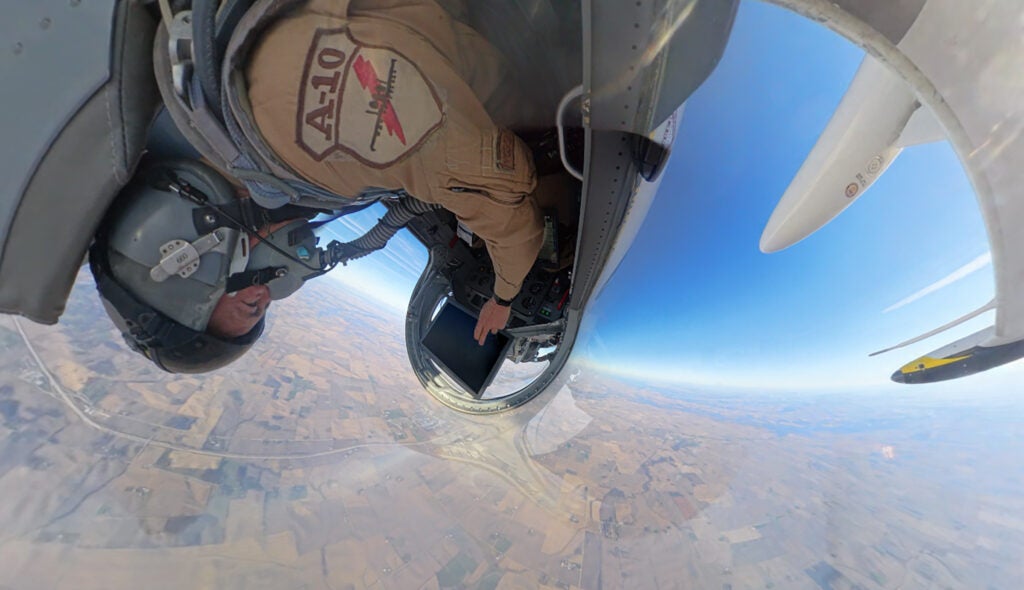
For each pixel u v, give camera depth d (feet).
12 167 5.20
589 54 4.04
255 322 7.79
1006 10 3.26
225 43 4.23
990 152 4.00
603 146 5.51
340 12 4.15
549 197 7.86
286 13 4.10
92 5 4.83
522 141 5.70
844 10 3.41
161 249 6.23
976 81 3.63
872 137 7.61
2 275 5.58
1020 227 4.37
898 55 3.60
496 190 5.15
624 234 7.66
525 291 10.90
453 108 4.58
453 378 12.08
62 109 5.06
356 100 4.22
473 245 10.55
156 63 4.96
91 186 5.42
